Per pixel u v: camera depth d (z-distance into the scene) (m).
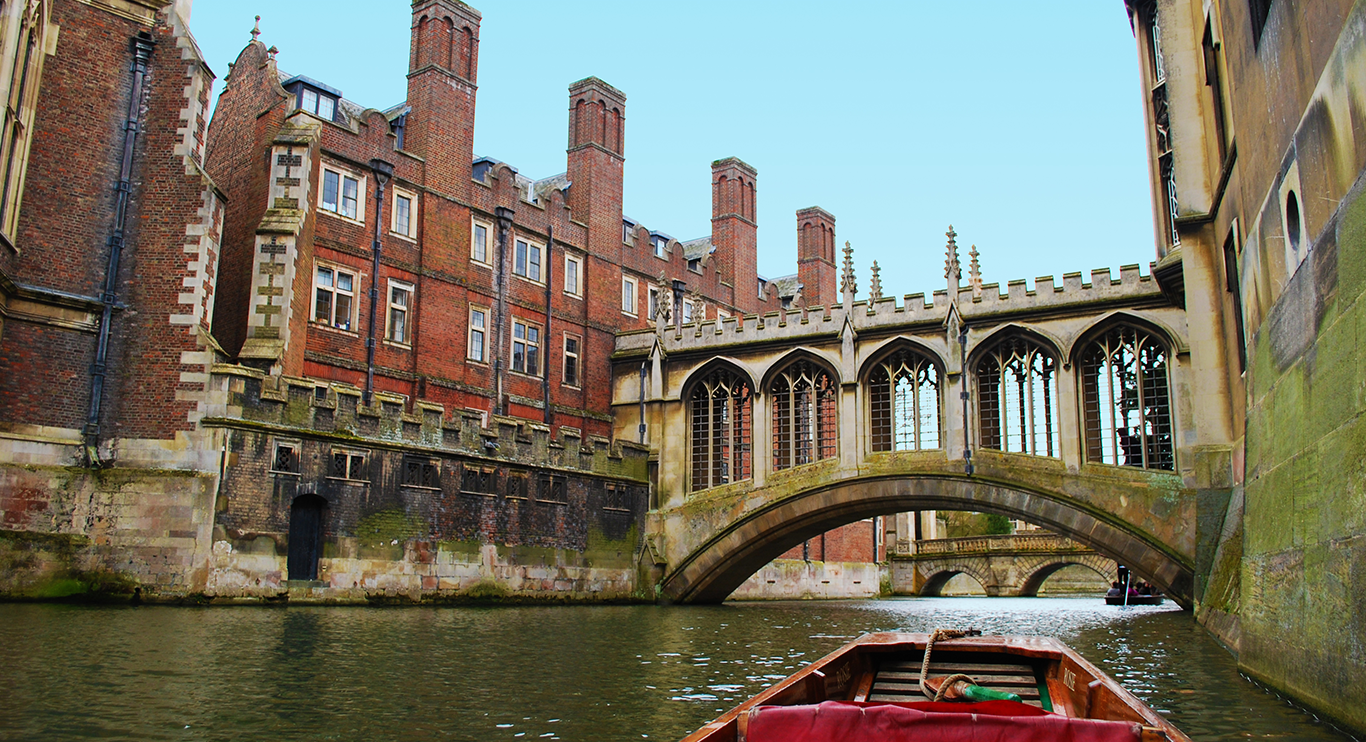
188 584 22.38
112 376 23.39
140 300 23.73
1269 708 11.55
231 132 31.25
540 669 14.42
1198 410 22.50
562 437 31.64
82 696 10.69
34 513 21.75
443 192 32.94
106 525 22.36
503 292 34.38
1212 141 21.61
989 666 11.04
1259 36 15.17
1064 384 28.94
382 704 11.11
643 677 13.98
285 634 17.14
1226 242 20.64
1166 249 26.16
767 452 33.12
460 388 32.34
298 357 27.19
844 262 32.72
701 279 43.94
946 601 51.44
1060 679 10.43
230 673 12.64
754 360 33.91
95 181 23.69
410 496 26.88
